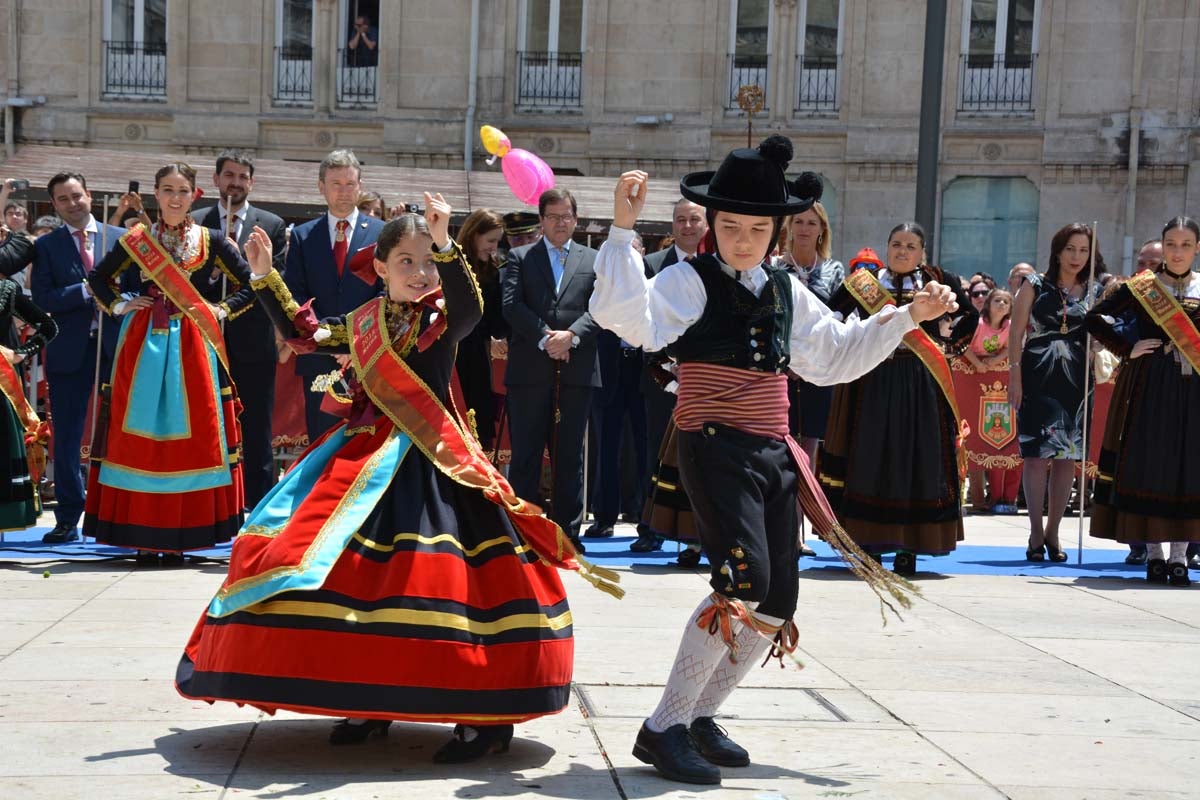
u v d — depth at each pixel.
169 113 25.67
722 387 4.12
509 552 4.22
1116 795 4.02
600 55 24.95
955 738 4.62
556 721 4.73
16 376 8.35
